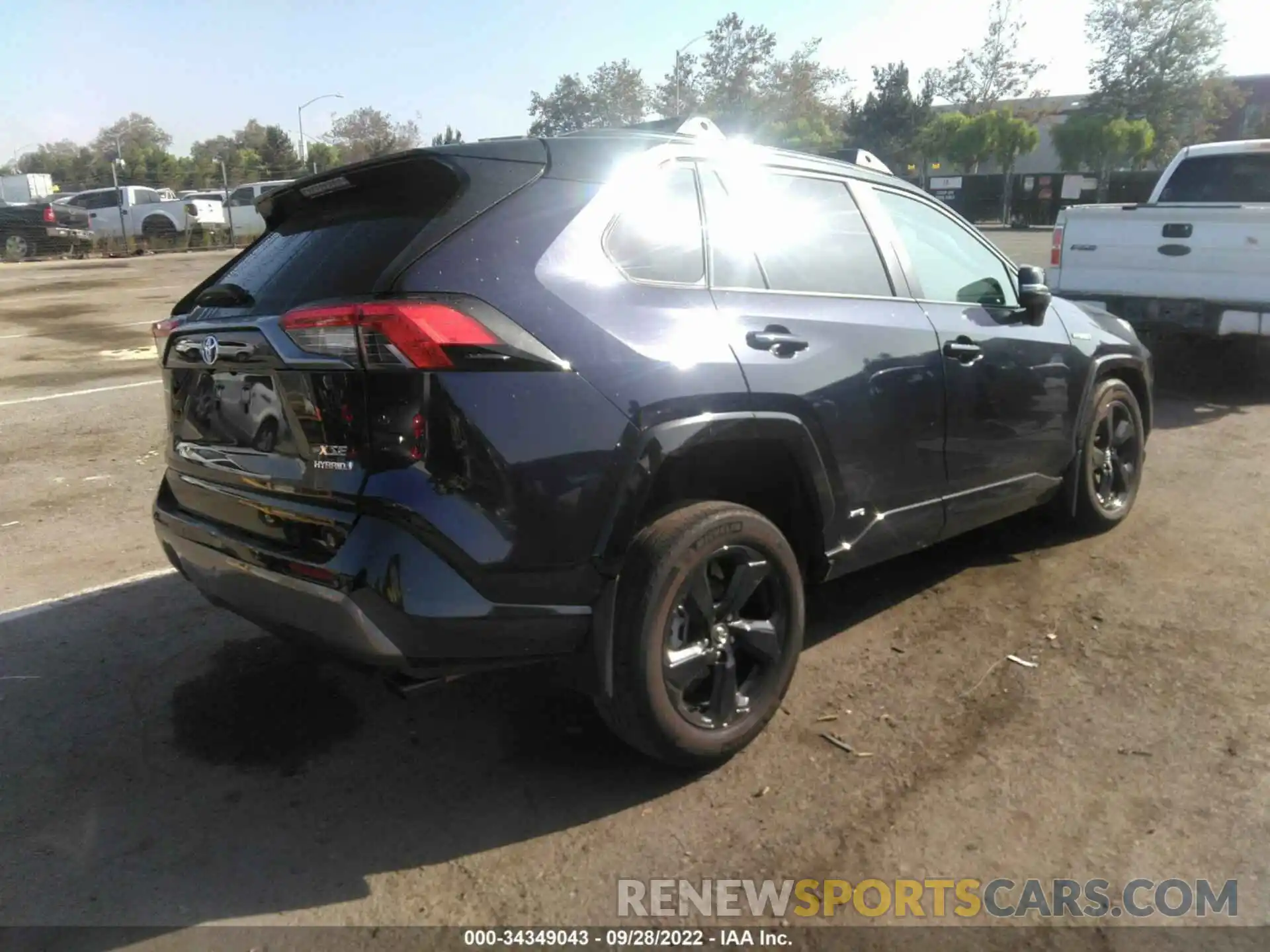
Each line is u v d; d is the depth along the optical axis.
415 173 2.96
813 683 3.65
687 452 2.92
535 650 2.73
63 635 4.20
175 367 3.24
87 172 68.19
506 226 2.76
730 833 2.82
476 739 3.36
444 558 2.52
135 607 4.50
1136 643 3.87
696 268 3.14
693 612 2.97
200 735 3.40
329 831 2.88
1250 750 3.12
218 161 62.16
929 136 54.47
